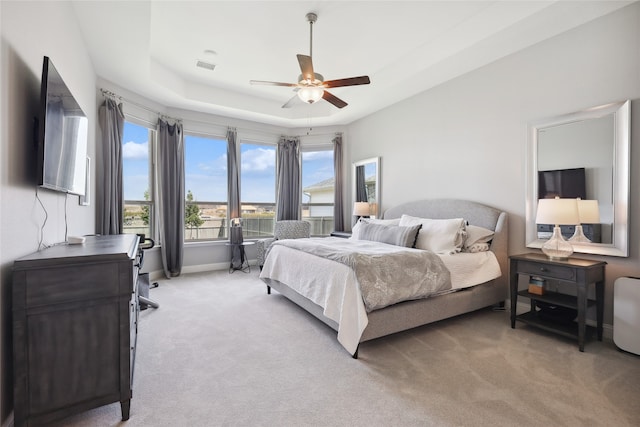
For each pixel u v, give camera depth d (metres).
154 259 4.62
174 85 4.24
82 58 2.84
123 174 4.11
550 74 2.94
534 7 2.54
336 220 5.80
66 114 1.92
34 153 1.67
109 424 1.50
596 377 1.93
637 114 2.40
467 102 3.69
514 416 1.56
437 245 3.18
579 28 2.73
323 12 2.91
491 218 3.31
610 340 2.49
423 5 2.82
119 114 3.88
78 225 2.66
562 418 1.54
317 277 2.61
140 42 2.96
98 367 1.47
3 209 1.32
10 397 1.40
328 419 1.54
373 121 5.19
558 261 2.50
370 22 3.08
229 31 3.23
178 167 4.86
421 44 3.53
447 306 2.73
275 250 3.59
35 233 1.66
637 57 2.40
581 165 2.71
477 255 3.07
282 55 3.75
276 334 2.60
